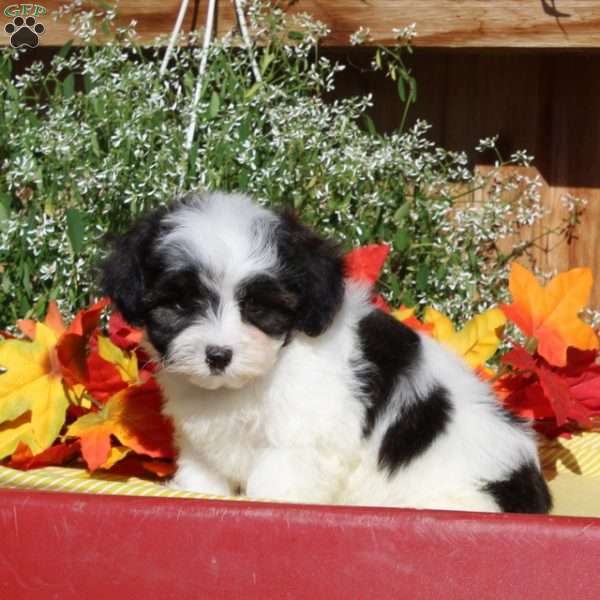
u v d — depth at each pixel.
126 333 1.08
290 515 0.83
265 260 0.95
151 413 1.06
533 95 1.39
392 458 0.99
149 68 1.25
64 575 0.84
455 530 0.82
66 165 1.22
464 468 0.99
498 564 0.82
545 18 1.29
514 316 1.13
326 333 0.99
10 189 1.24
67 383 1.07
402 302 1.27
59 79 1.38
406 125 1.41
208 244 0.95
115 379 1.07
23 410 1.05
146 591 0.84
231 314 0.94
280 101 1.31
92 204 1.22
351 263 1.09
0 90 1.28
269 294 0.95
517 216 1.37
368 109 1.41
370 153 1.33
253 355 0.94
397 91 1.40
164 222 0.98
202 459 1.03
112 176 1.19
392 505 1.00
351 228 1.24
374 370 1.00
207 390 0.99
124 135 1.20
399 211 1.26
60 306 1.20
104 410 1.05
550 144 1.39
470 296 1.28
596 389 1.13
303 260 0.97
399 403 1.00
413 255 1.29
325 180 1.24
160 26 1.34
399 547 0.82
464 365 1.06
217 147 1.22
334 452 0.99
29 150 1.22
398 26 1.31
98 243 1.17
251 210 1.00
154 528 0.84
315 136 1.23
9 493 0.85
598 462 1.13
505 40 1.30
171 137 1.23
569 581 0.81
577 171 1.39
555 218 1.40
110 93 1.23
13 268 1.24
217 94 1.25
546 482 1.06
